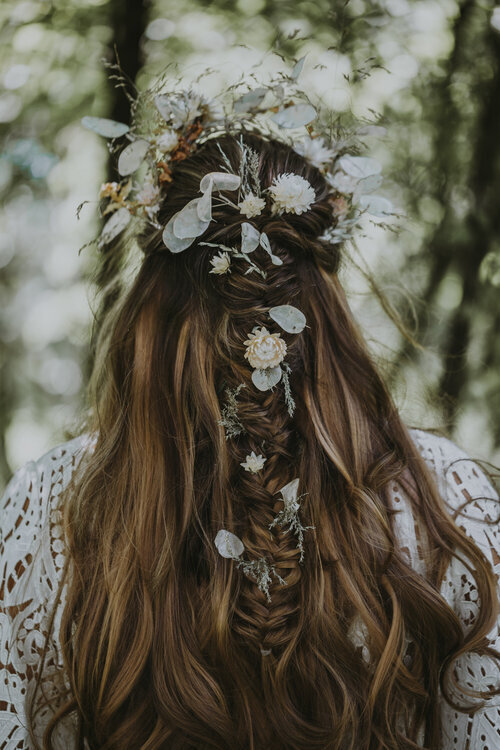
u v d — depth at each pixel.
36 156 2.38
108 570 0.94
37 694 0.99
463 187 2.36
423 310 2.34
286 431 0.96
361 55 2.19
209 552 0.93
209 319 0.97
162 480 0.96
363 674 0.93
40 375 2.55
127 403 1.00
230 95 1.17
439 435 1.16
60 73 2.44
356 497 0.96
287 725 0.91
